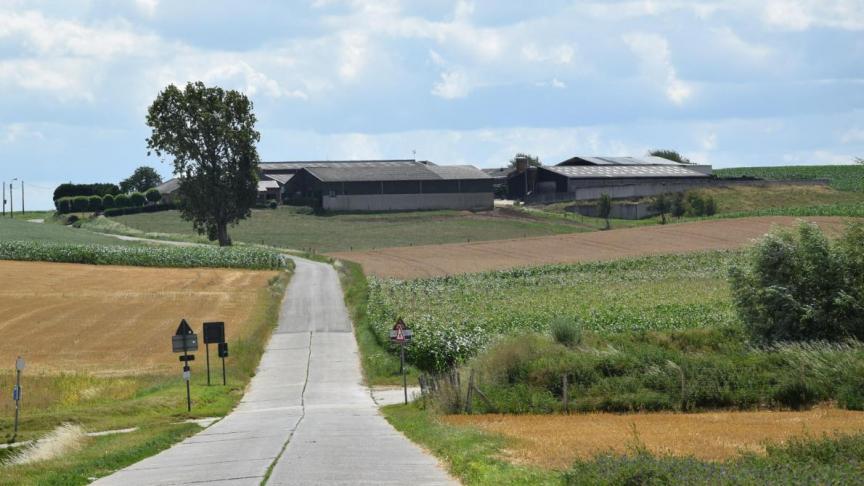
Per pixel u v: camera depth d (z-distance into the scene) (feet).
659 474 48.78
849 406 113.19
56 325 227.20
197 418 126.62
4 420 122.72
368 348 206.18
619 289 273.33
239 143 433.89
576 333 156.66
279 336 233.76
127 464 80.07
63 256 355.15
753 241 180.24
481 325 202.49
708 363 124.06
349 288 304.09
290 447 81.20
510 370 128.98
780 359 126.62
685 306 222.07
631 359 127.03
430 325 193.47
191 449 87.56
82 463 80.02
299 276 346.33
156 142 434.71
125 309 254.88
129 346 201.87
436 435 83.82
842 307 171.32
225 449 83.41
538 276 313.94
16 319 234.58
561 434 83.61
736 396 116.57
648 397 116.57
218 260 360.89
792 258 175.01
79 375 166.40
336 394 154.30
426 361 177.37
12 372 169.99
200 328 226.99
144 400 136.87
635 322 200.03
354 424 105.29
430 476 62.08
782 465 52.29
